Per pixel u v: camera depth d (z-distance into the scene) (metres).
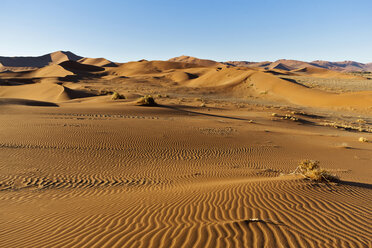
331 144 18.75
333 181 8.47
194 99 56.12
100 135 16.92
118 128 19.38
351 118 43.69
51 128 18.27
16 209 6.84
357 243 4.32
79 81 96.38
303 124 32.19
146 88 80.50
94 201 7.43
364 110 50.28
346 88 79.75
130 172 11.12
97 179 10.09
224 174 10.88
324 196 6.81
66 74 107.75
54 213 6.39
